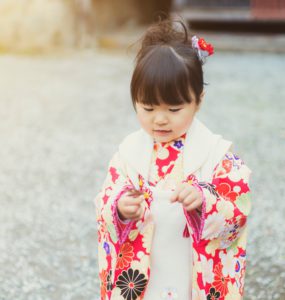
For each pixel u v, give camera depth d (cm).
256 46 1282
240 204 188
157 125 177
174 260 186
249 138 596
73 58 1167
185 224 186
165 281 187
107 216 179
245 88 876
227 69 1048
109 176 197
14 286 294
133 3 1556
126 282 185
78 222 380
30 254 332
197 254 182
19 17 1234
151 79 170
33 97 809
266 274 302
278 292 282
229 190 188
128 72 1013
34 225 375
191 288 186
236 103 773
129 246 186
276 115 706
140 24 1580
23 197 429
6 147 568
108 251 190
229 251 190
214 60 1154
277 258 321
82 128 644
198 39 179
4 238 354
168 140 183
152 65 171
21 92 840
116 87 886
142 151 194
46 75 978
